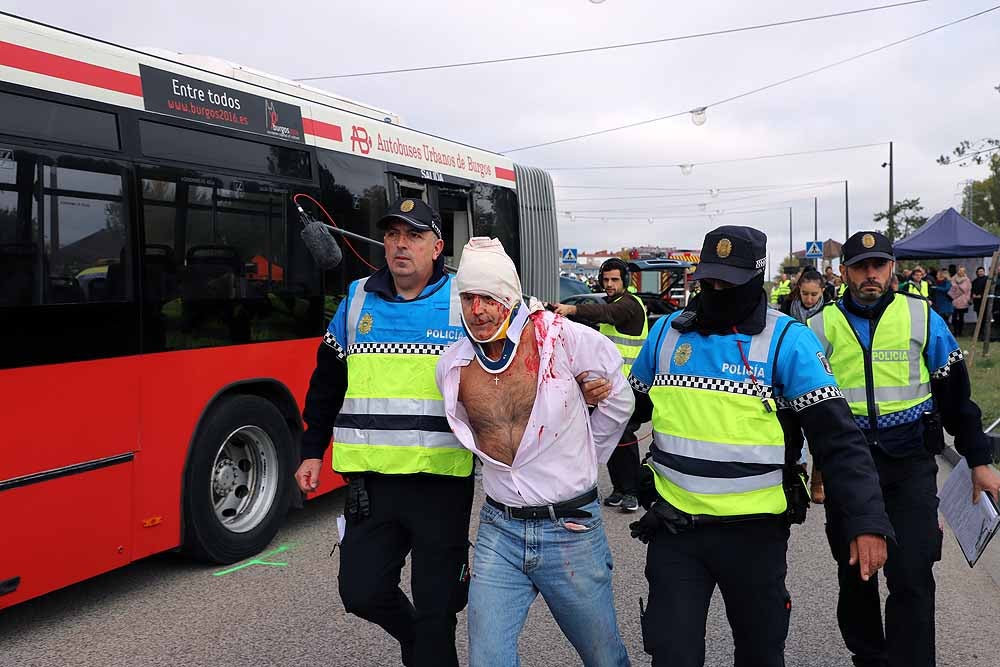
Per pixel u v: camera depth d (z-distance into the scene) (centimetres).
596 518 283
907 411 344
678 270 2069
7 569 405
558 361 275
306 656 409
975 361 1558
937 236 2122
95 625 449
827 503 351
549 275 1005
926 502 336
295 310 598
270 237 579
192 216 516
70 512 435
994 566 548
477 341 276
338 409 356
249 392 570
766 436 266
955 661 407
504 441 278
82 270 444
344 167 655
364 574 314
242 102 563
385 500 316
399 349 316
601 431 287
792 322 271
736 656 274
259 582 514
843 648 417
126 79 480
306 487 348
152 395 483
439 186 788
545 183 1005
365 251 672
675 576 271
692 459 271
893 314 351
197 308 516
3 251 405
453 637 313
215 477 543
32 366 416
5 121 412
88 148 453
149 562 554
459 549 317
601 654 285
